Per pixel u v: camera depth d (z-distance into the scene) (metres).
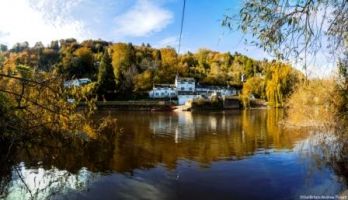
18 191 11.25
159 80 109.00
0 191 11.16
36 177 12.76
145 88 97.50
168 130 30.58
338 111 16.34
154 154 18.30
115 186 12.34
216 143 22.44
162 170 14.77
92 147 18.44
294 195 11.38
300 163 15.53
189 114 58.03
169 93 95.56
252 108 77.12
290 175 13.72
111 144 20.58
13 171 13.14
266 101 82.50
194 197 11.44
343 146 15.60
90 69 97.25
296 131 26.84
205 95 88.94
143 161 16.41
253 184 12.77
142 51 128.88
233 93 108.06
